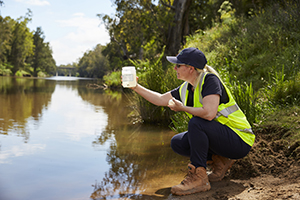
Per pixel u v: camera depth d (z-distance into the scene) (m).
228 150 2.17
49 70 97.06
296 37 6.07
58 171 2.72
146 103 5.58
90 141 3.98
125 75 2.47
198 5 19.83
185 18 16.59
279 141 2.76
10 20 57.28
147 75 5.84
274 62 5.60
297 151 2.47
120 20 21.20
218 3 17.88
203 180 2.15
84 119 5.83
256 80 5.39
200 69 2.19
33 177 2.54
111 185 2.37
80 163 2.98
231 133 2.15
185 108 2.10
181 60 2.17
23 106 7.64
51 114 6.35
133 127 5.10
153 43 16.77
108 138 4.21
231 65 6.27
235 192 2.06
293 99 3.73
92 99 10.47
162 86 5.52
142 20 16.30
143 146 3.76
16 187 2.30
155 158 3.21
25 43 67.50
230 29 9.31
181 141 2.36
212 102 2.06
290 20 6.86
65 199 2.08
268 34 6.71
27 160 3.03
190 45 11.20
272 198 1.78
